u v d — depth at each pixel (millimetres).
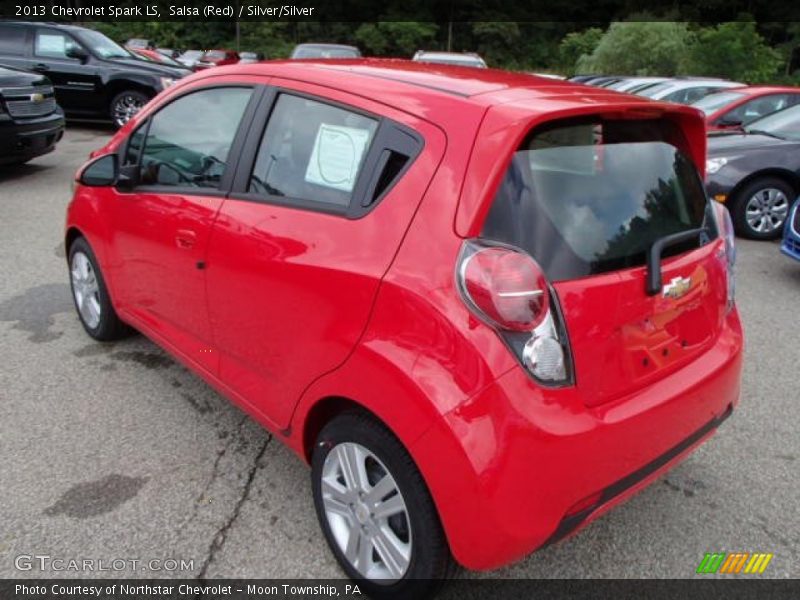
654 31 37250
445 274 1927
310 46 17859
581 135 2148
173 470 2945
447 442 1863
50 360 3877
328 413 2420
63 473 2885
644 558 2562
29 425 3225
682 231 2393
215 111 2936
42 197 7727
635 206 2246
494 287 1848
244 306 2607
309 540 2570
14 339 4129
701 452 3260
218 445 3143
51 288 4996
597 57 38531
